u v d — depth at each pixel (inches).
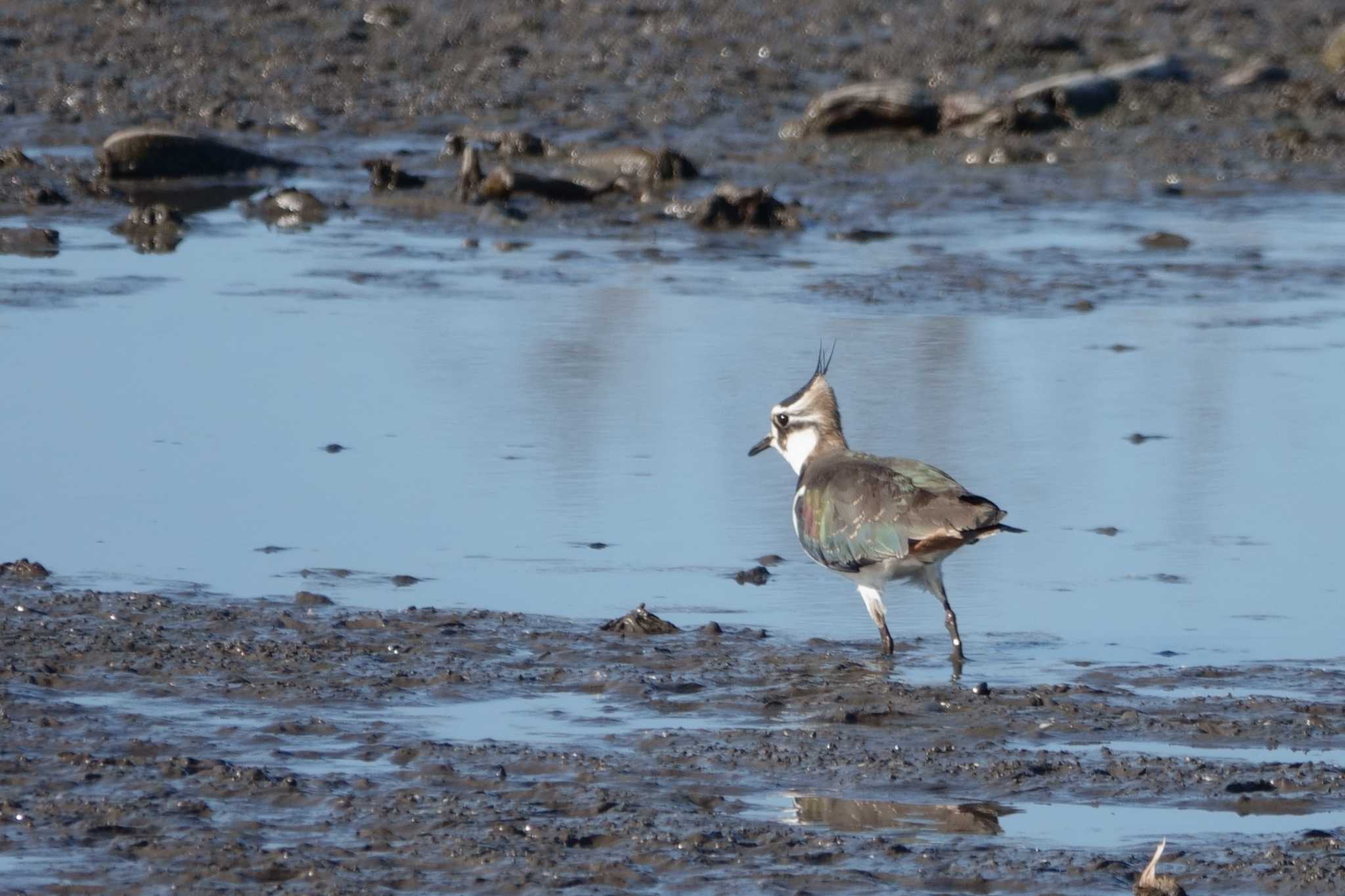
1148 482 573.6
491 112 1232.8
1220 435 621.3
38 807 330.3
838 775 354.3
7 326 729.0
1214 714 391.2
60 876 303.9
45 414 619.2
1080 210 1006.4
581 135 1171.3
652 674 414.9
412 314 768.3
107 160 1022.4
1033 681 416.8
